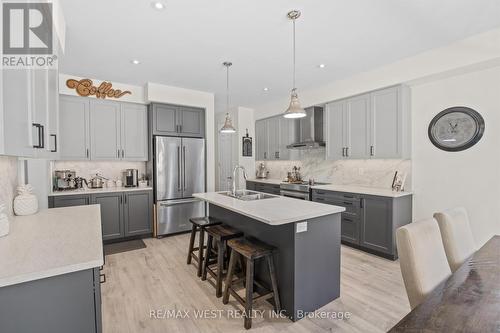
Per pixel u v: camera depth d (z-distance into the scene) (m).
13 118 1.09
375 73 3.47
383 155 3.44
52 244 1.28
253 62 3.22
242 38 2.60
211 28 2.39
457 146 2.96
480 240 2.82
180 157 4.28
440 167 3.12
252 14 2.17
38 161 2.99
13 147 1.09
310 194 4.14
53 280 1.00
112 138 4.02
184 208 4.31
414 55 3.05
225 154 6.49
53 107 1.85
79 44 2.69
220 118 6.64
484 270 1.20
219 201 2.60
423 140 3.26
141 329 1.85
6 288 0.92
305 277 2.01
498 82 2.68
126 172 4.18
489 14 2.19
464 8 2.10
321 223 2.12
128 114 4.16
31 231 1.52
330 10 2.12
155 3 2.00
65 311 1.03
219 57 3.07
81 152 3.79
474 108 2.84
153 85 4.04
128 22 2.27
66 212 2.10
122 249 3.55
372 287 2.44
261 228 2.33
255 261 2.45
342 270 2.82
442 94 3.08
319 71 3.58
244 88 4.36
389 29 2.44
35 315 0.97
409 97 3.36
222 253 2.33
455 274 1.17
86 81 3.75
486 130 2.77
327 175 4.63
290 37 2.58
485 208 2.79
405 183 3.46
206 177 4.61
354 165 4.20
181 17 2.20
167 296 2.30
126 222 3.91
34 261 1.05
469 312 0.88
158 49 2.83
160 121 4.15
